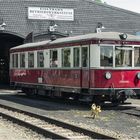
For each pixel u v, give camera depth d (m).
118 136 13.64
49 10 39.00
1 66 52.12
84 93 21.30
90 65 20.72
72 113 19.69
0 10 37.75
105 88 20.77
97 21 40.12
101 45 20.69
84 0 39.81
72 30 39.59
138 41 21.53
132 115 18.83
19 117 18.38
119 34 21.34
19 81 29.50
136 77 21.39
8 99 28.28
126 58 21.28
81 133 14.08
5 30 37.94
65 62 22.97
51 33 38.94
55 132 14.15
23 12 38.44
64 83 23.09
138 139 13.17
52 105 23.64
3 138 13.30
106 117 18.23
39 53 26.17
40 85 26.14
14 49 30.42
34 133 14.31
